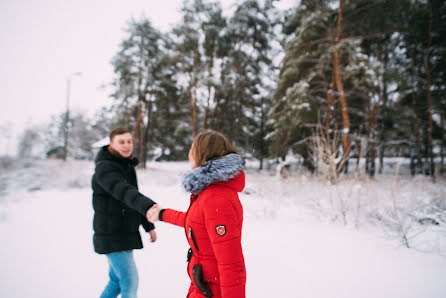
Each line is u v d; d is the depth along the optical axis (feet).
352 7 37.52
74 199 24.08
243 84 74.38
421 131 55.21
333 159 18.53
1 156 45.42
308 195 17.99
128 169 6.34
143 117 94.68
